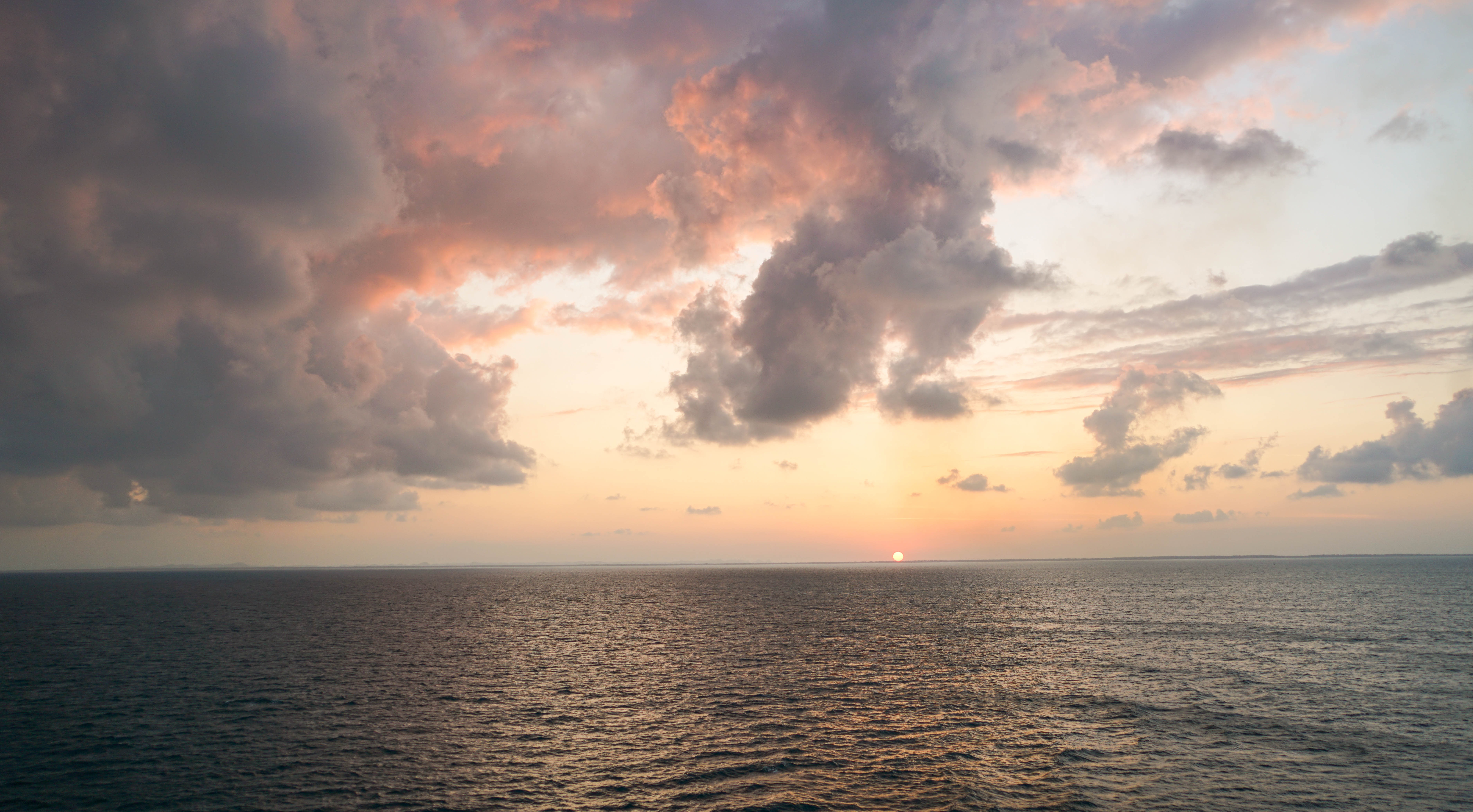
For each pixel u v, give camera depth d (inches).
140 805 1056.8
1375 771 1225.4
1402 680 1963.6
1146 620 3454.7
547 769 1234.6
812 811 1059.9
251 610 4281.5
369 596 5890.8
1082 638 2837.1
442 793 1121.4
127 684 1871.3
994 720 1551.4
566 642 2797.7
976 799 1103.6
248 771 1203.2
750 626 3348.9
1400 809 1061.8
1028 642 2706.7
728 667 2198.6
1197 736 1428.4
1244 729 1478.8
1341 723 1520.7
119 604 4842.5
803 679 1998.0
